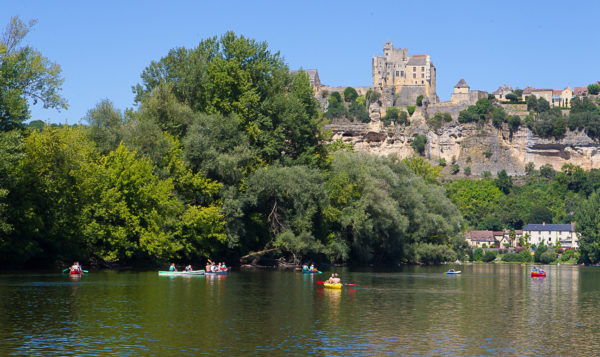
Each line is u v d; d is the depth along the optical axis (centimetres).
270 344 3238
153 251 7069
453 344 3344
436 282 7319
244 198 7856
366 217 9112
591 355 3138
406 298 5319
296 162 8694
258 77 8894
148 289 5322
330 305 4691
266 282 6366
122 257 7462
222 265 7419
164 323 3719
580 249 18862
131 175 7138
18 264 6856
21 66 6225
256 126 8300
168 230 7425
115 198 6962
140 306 4331
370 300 5094
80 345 3117
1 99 5959
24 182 6300
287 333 3522
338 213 9000
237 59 8625
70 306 4231
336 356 3028
